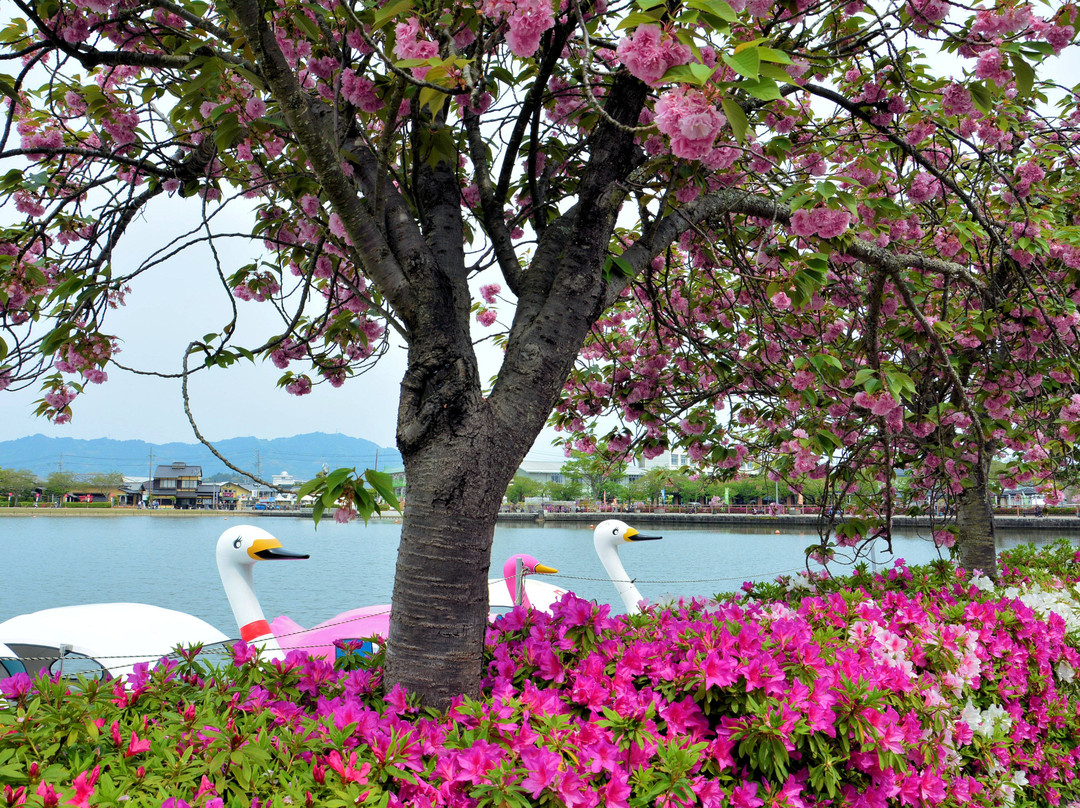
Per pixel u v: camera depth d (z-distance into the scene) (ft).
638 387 16.81
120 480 370.12
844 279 13.88
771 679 8.07
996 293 13.73
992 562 18.85
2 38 9.59
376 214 8.14
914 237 15.30
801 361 12.26
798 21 9.67
